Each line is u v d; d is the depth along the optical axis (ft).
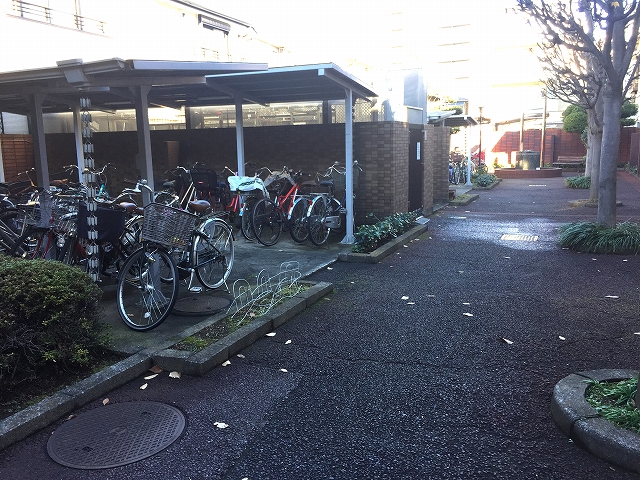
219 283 19.42
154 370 12.91
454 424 10.25
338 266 23.48
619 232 25.54
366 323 15.97
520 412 10.60
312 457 9.32
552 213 40.63
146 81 20.86
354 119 32.60
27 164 40.55
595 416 9.46
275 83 26.08
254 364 13.24
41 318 12.30
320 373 12.65
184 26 62.64
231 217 29.37
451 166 68.85
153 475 8.93
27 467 9.23
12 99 31.63
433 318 16.30
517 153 87.76
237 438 9.96
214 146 35.53
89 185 16.26
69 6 46.14
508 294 18.74
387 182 31.07
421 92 38.06
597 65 32.17
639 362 12.79
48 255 18.01
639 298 17.87
